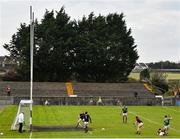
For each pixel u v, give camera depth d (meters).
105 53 136.88
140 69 176.12
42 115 79.75
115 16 146.50
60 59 135.25
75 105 102.81
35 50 134.00
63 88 121.88
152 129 63.09
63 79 140.75
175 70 182.75
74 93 119.44
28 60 134.62
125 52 141.50
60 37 136.38
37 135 54.47
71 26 138.88
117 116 80.69
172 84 144.25
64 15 140.50
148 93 122.81
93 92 120.94
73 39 136.75
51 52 134.50
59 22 139.25
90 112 87.31
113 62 138.62
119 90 123.06
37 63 135.62
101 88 124.00
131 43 143.75
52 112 85.69
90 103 104.69
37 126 64.12
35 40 135.75
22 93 117.44
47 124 66.88
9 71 142.12
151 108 98.56
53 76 139.75
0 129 60.25
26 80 138.12
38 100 102.62
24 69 135.88
